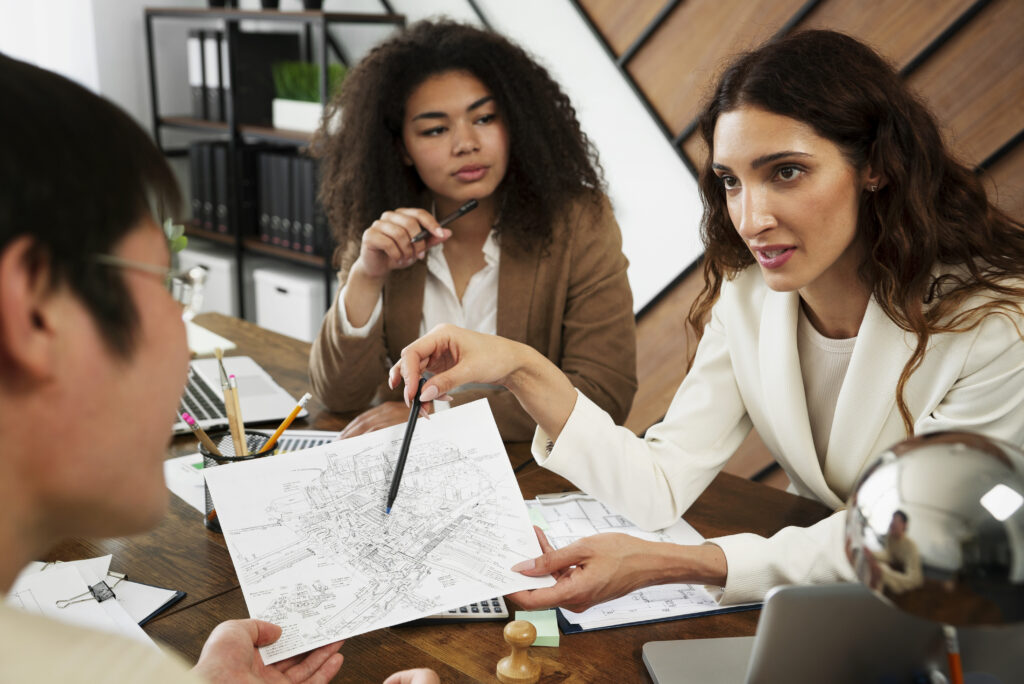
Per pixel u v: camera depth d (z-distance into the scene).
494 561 0.90
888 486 0.51
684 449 1.23
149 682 0.36
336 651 0.82
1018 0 1.92
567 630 0.92
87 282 0.40
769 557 0.97
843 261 1.12
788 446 1.22
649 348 2.76
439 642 0.89
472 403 1.02
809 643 0.70
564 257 1.63
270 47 3.45
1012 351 1.05
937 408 1.11
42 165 0.38
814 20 2.20
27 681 0.33
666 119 2.57
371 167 1.65
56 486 0.42
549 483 1.27
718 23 2.39
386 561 0.89
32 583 0.95
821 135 0.99
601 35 2.65
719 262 1.27
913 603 0.50
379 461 0.97
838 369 1.20
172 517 1.14
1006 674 0.69
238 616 0.93
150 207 0.43
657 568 0.94
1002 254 1.09
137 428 0.44
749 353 1.24
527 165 1.58
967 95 2.02
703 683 0.82
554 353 1.66
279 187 3.35
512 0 2.90
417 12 3.21
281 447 1.33
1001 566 0.48
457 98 1.51
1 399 0.39
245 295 3.68
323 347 1.54
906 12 2.06
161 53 3.69
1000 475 0.49
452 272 1.71
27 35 3.41
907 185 1.02
